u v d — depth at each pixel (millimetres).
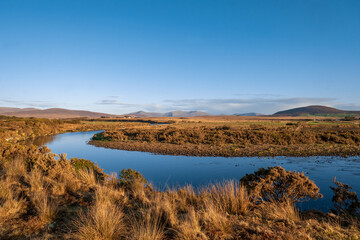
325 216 5227
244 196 5734
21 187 5809
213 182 10805
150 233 3604
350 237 3637
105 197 5301
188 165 15188
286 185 6254
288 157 17562
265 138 25359
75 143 29688
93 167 10078
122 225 4039
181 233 3699
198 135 28578
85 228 3645
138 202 5684
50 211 4328
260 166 14508
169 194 6602
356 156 17500
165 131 32500
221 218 4223
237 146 22781
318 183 10266
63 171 7875
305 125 55781
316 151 19422
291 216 4750
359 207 5559
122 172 8945
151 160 17281
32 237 3482
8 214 4141
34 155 9492
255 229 3850
